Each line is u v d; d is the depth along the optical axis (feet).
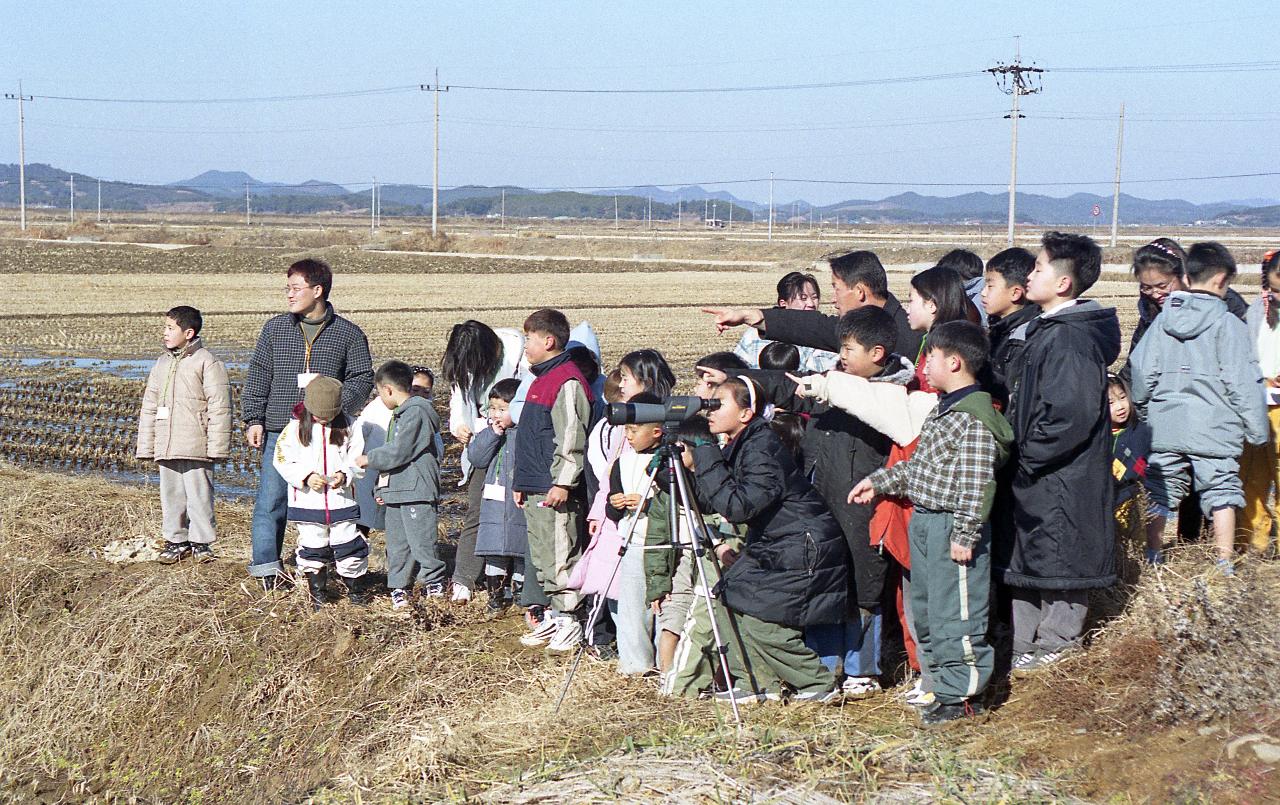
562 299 143.54
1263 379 21.94
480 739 19.31
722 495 17.85
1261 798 14.02
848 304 20.84
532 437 22.74
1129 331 95.76
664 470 19.83
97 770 23.49
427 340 94.22
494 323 110.11
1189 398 21.25
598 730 18.76
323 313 27.50
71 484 38.17
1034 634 18.94
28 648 26.53
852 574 19.11
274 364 27.37
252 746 22.45
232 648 24.43
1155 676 16.94
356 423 26.78
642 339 96.43
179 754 23.04
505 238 310.45
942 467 17.03
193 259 225.35
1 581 28.07
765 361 22.52
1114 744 15.97
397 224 614.75
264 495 27.22
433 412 26.00
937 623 17.39
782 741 16.88
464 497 41.75
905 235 431.84
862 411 18.16
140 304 126.11
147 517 33.71
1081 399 16.80
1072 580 17.65
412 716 21.11
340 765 20.65
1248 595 17.89
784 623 18.31
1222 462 21.18
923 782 15.38
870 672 19.43
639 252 281.95
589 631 21.34
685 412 18.02
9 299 130.93
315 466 25.45
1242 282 148.97
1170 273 23.30
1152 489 22.31
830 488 19.29
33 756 24.31
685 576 20.59
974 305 21.38
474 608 25.94
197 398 28.84
